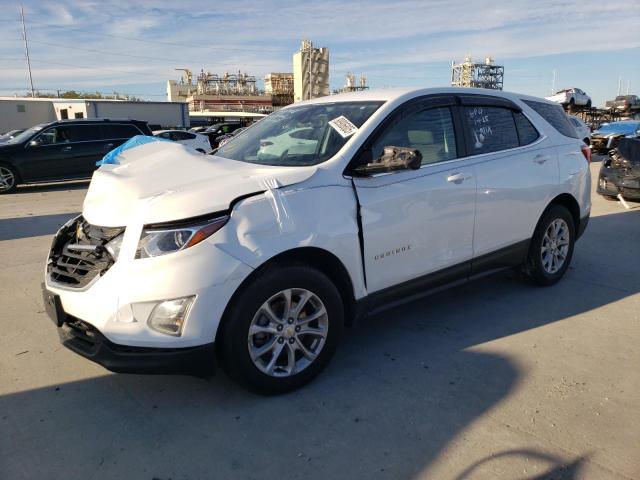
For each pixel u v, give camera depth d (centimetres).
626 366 354
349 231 331
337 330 336
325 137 369
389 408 307
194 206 285
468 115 425
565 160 495
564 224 506
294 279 308
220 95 9006
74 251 319
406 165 330
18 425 295
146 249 279
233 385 334
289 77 9531
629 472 252
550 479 248
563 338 398
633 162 936
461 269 410
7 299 492
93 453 271
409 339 399
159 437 284
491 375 344
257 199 301
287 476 253
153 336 279
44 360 369
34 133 1365
